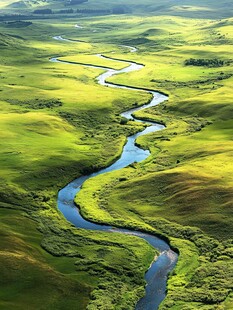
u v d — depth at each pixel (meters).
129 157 139.12
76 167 129.00
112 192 113.62
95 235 95.94
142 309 73.31
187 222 97.50
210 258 85.50
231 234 91.75
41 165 126.75
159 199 107.19
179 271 82.31
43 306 73.12
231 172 114.62
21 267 81.69
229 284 76.56
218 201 101.88
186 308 71.19
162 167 126.81
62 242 93.44
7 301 73.38
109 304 73.88
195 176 113.19
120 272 82.94
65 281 79.31
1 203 107.88
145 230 96.88
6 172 122.06
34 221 101.69
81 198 112.00
